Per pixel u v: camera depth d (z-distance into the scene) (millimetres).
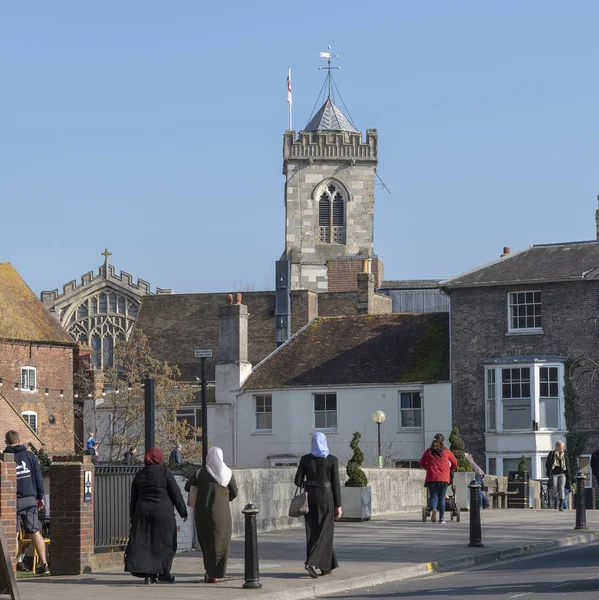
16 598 17328
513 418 60500
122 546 23656
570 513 37062
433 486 33094
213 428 67812
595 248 62188
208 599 18359
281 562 23625
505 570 22484
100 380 75125
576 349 60250
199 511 20672
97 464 26531
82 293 111000
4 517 20547
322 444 21500
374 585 21047
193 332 86062
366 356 66938
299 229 123375
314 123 126750
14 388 76375
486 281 62062
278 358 68750
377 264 96188
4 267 82375
